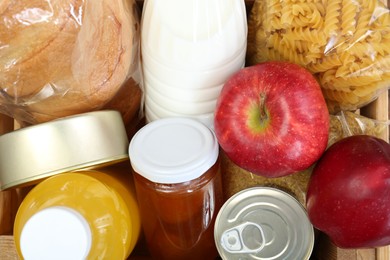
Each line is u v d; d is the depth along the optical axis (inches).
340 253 18.7
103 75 18.6
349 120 20.0
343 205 17.7
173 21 18.6
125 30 18.8
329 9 18.7
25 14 16.6
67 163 18.4
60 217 17.3
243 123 18.0
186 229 20.0
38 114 19.3
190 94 19.7
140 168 18.0
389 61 18.6
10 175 18.4
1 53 17.0
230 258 18.4
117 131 19.3
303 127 17.6
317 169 18.6
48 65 17.4
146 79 20.6
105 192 18.7
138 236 20.6
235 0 18.8
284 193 18.9
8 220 20.1
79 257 17.3
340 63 18.9
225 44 19.0
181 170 17.8
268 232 18.7
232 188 20.4
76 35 17.3
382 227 17.5
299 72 17.9
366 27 18.5
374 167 17.5
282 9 19.5
